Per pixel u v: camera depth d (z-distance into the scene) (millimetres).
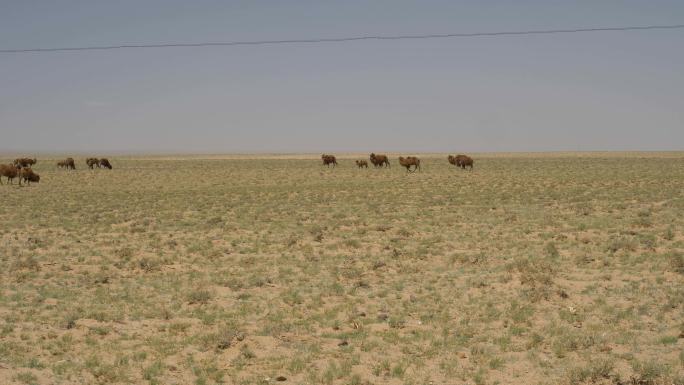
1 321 15891
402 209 41750
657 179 63188
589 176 70000
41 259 24875
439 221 35250
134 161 139625
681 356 12875
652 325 15234
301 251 26672
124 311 17141
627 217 35375
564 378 11938
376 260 23609
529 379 12047
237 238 30266
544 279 19531
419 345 14117
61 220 37344
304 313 16969
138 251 26906
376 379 12133
